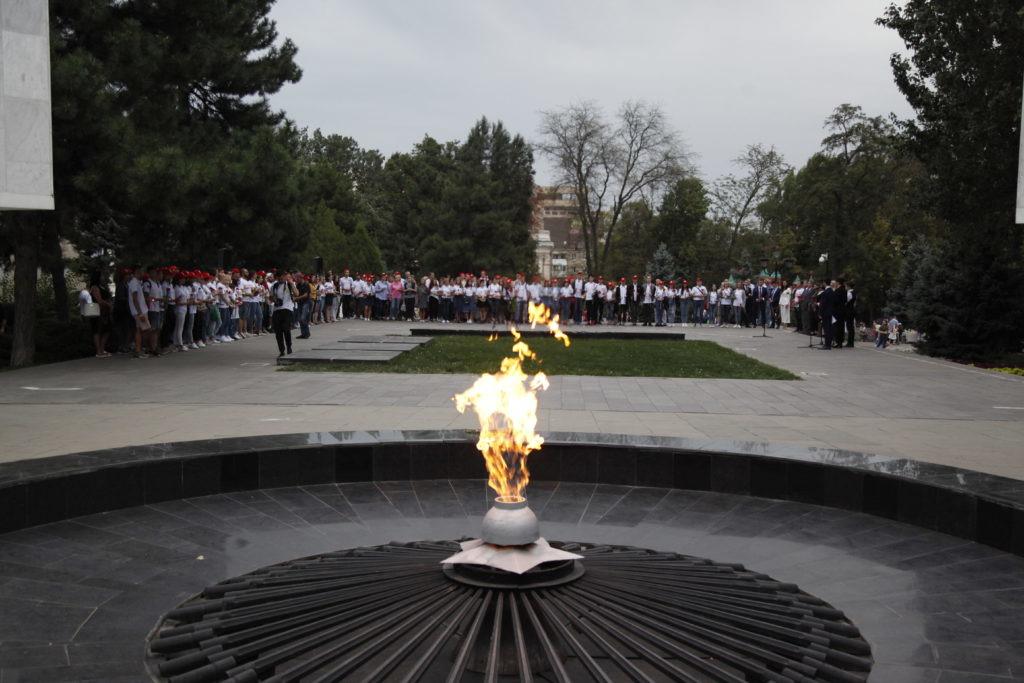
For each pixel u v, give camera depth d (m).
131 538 5.34
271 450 6.56
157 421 10.68
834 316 24.69
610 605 3.76
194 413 11.38
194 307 21.70
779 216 59.03
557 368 18.09
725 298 36.34
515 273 58.12
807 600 4.35
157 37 17.58
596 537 5.52
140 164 15.86
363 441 6.84
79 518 5.72
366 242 51.62
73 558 4.95
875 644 3.89
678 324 37.88
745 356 21.28
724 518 5.95
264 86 22.86
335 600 3.88
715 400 13.31
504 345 23.81
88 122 15.34
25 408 11.79
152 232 19.44
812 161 48.94
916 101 22.09
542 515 6.02
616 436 7.23
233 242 20.53
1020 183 8.45
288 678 3.20
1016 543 5.15
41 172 8.45
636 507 6.23
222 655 3.43
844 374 17.61
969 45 20.30
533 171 64.62
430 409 11.82
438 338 26.11
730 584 4.27
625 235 64.19
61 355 19.61
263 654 3.49
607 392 14.20
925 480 5.73
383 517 5.91
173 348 21.14
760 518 5.95
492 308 35.59
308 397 13.05
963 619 4.21
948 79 20.70
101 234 23.73
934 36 20.89
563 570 3.99
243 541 5.34
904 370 18.55
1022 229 21.03
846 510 6.15
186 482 6.26
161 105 18.17
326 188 57.47
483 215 56.06
